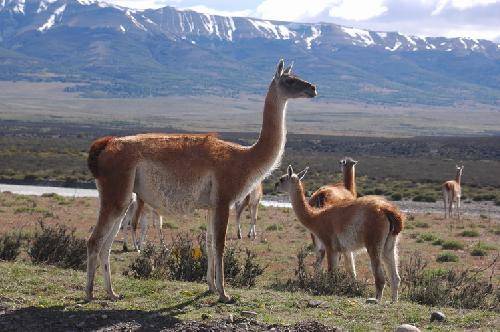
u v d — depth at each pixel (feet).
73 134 426.51
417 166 252.21
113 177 30.09
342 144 366.43
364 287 39.70
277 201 144.15
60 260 43.60
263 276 49.55
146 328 26.81
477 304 37.45
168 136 31.48
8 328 26.61
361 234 37.60
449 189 107.96
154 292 33.09
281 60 32.37
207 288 34.30
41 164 211.82
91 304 30.12
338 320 28.68
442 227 95.20
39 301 30.45
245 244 68.03
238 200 31.53
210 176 30.81
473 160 290.97
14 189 153.79
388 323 28.60
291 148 345.31
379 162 268.41
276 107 32.30
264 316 28.89
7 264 38.93
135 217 58.70
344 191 48.39
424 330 27.53
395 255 37.37
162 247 46.78
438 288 38.81
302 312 30.22
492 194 158.10
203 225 81.05
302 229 82.99
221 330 26.50
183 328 26.76
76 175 183.11
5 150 256.11
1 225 73.26
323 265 50.88
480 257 65.31
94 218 85.66
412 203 142.92
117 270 46.96
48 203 103.35
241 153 31.45
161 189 30.76
